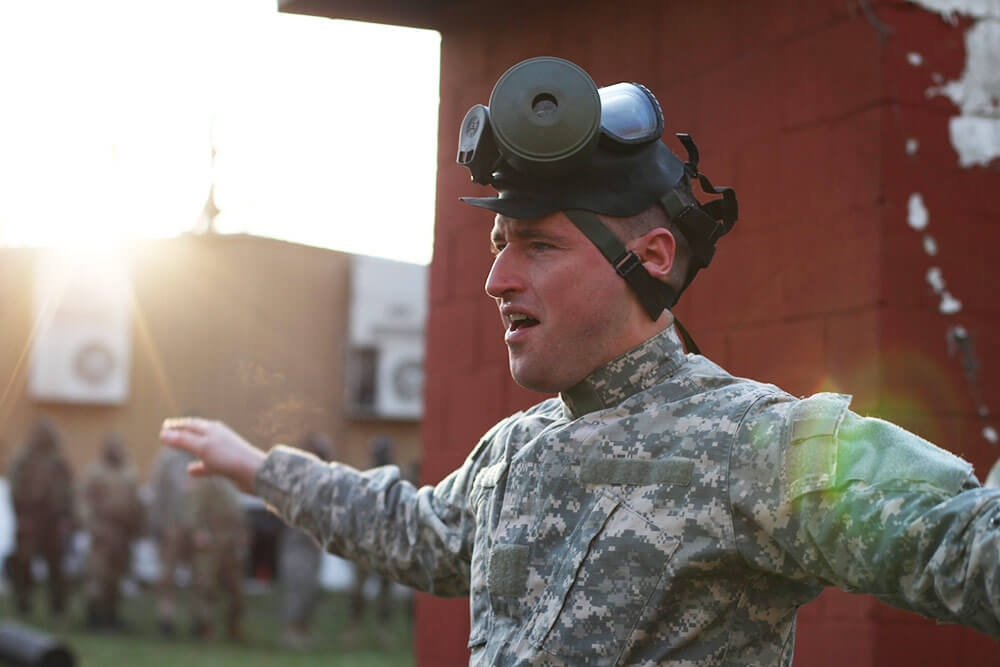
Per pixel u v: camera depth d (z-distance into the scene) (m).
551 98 1.32
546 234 1.37
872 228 2.64
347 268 14.71
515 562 1.35
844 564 1.16
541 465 1.37
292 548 8.27
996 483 1.96
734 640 1.26
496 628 1.36
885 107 2.66
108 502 8.70
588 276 1.36
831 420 1.21
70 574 10.95
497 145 1.35
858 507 1.15
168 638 8.43
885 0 2.69
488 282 1.41
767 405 1.28
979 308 2.68
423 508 1.65
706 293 3.11
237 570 8.51
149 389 15.13
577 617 1.28
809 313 2.79
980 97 2.74
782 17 2.95
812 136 2.84
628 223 1.37
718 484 1.25
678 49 3.28
